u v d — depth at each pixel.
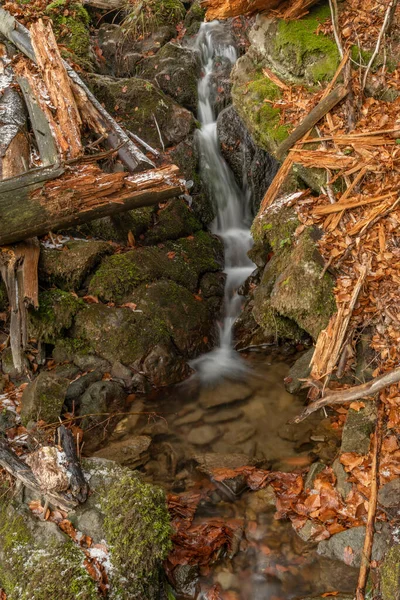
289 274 4.08
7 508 3.35
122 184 4.99
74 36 7.32
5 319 5.04
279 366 5.18
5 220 4.61
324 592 3.23
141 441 4.34
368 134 4.41
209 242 6.35
